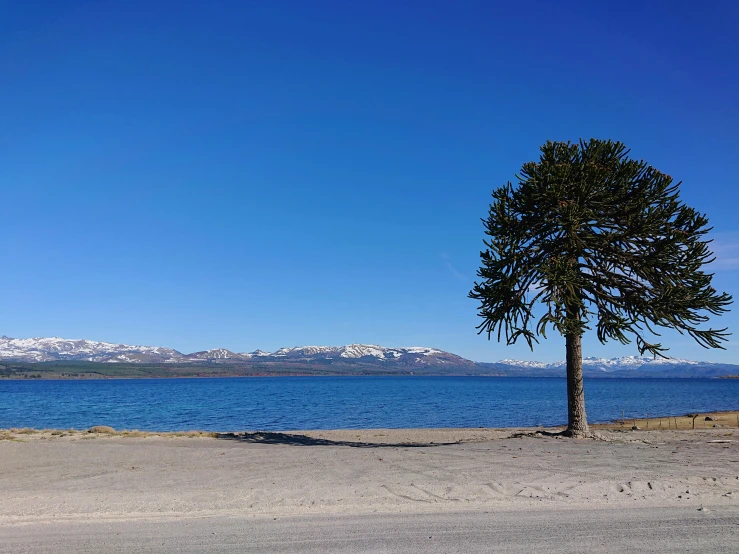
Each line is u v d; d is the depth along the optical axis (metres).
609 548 6.38
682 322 16.17
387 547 6.43
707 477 10.51
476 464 12.41
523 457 13.61
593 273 17.95
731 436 21.22
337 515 8.00
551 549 6.34
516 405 72.94
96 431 25.00
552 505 8.55
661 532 7.03
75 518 7.97
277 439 22.62
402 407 68.62
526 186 16.72
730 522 7.51
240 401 85.88
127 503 8.89
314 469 12.22
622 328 16.39
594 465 12.09
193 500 9.03
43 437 22.47
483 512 8.12
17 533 7.18
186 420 48.91
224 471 12.22
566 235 16.77
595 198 16.84
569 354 19.19
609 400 85.25
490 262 16.92
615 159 17.36
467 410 62.50
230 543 6.62
